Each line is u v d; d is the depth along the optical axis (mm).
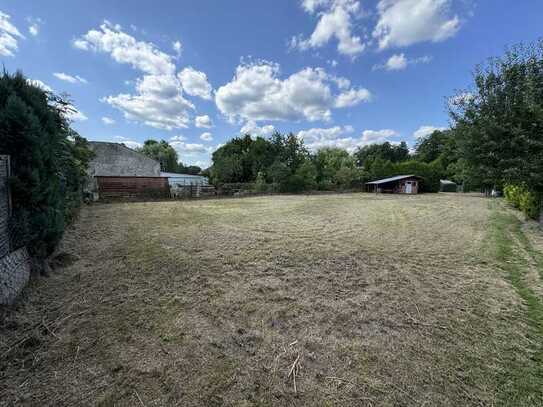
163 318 2639
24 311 2676
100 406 1608
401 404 1657
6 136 3016
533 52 5852
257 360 2057
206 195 19391
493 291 3326
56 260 4047
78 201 8312
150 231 6578
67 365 1957
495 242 5617
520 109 5781
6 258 2791
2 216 2777
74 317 2619
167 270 3936
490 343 2283
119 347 2178
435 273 3947
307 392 1750
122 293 3172
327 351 2174
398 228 7262
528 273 3887
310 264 4289
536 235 6145
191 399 1675
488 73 6383
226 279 3650
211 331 2434
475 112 6602
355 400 1686
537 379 1867
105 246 5137
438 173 27641
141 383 1800
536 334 2414
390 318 2697
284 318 2686
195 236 6074
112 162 20094
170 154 40656
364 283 3580
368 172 30781
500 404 1662
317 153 36125
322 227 7324
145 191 17062
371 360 2066
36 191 3232
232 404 1646
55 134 4176
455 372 1935
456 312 2818
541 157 5641
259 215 9625
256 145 26703
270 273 3891
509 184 6508
